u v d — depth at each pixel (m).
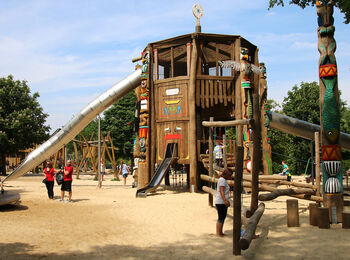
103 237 8.61
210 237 8.51
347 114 43.56
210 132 15.81
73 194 19.06
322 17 10.30
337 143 9.93
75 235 8.79
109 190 21.59
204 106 19.61
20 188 22.42
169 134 19.70
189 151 19.19
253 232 6.77
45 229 9.44
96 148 38.16
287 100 44.81
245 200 14.88
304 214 11.29
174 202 15.14
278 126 21.81
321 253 6.72
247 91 19.52
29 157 24.75
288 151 37.88
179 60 22.02
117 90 22.91
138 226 10.08
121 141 56.31
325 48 10.20
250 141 18.42
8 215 11.59
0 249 7.18
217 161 18.36
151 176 19.75
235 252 6.83
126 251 7.29
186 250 7.35
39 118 43.25
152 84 20.42
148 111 20.08
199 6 20.20
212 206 13.50
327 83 10.07
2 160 41.69
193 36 19.45
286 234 8.50
